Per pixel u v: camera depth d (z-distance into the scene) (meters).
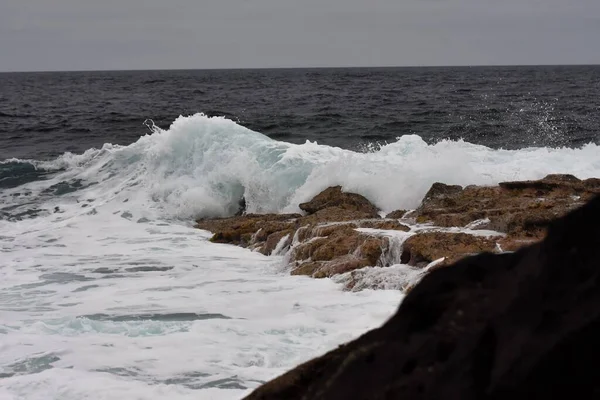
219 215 16.53
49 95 64.94
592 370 2.23
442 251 9.88
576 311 2.36
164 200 17.09
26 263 11.88
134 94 65.06
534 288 2.54
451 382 2.51
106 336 7.86
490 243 9.88
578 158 18.25
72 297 9.68
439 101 49.22
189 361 7.07
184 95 62.09
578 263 2.49
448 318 2.74
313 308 8.78
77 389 6.35
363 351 2.91
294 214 14.74
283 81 96.81
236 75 145.12
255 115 39.06
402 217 12.63
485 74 123.12
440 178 14.76
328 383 3.02
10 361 7.10
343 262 10.41
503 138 28.47
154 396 6.23
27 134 31.33
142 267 11.48
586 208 2.59
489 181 15.11
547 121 33.97
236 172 16.62
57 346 7.52
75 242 13.67
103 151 19.66
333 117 37.31
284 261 11.41
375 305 8.77
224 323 8.23
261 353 7.25
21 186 18.58
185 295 9.60
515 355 2.37
